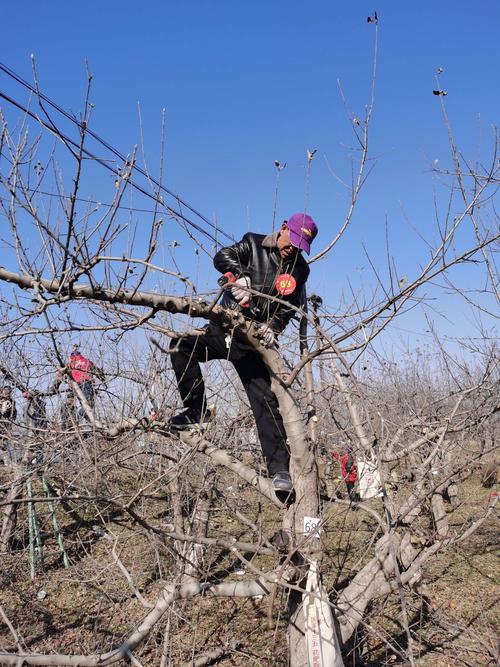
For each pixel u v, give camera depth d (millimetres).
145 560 6430
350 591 3742
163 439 4363
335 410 3832
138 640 3396
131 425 3469
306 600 3189
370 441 3793
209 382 4875
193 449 3492
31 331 3016
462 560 6809
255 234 3404
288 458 3412
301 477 3326
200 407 3621
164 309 3004
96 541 7332
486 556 6867
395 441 4137
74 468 4785
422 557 4156
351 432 3965
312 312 3188
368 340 3006
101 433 3553
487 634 4891
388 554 3697
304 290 3502
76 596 6266
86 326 3043
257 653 4922
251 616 5629
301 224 3252
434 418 4980
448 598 5922
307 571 3221
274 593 3398
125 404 3727
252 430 4965
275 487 3268
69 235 2742
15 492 5566
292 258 3338
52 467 4957
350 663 4512
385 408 4340
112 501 3141
